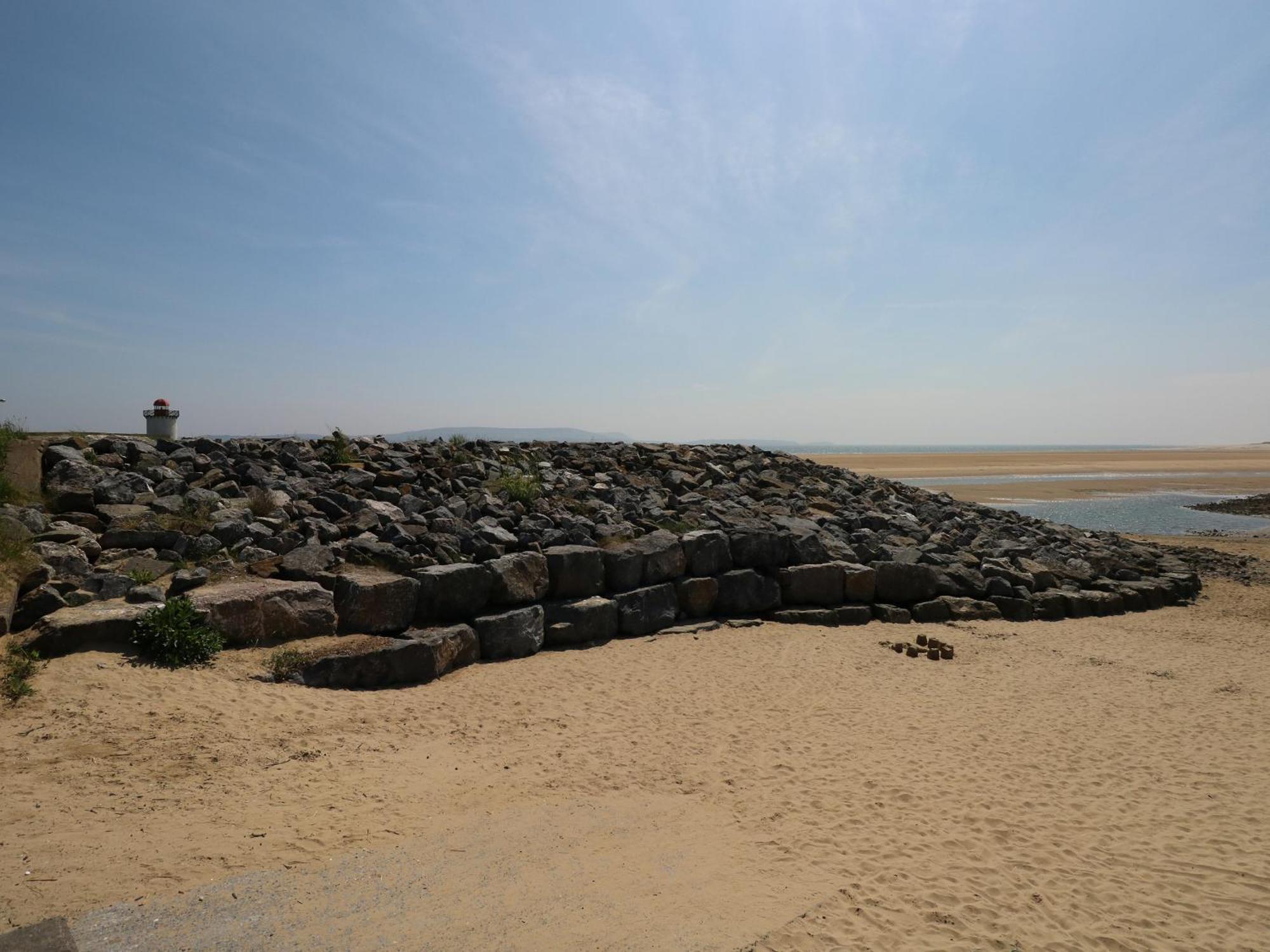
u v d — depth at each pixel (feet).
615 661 35.63
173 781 19.60
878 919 15.88
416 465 51.21
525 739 25.57
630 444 69.41
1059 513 125.90
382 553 35.12
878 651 39.91
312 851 17.01
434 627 33.50
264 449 47.29
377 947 13.65
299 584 30.91
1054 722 30.01
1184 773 25.17
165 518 34.42
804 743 26.55
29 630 25.43
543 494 49.24
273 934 13.83
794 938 14.82
